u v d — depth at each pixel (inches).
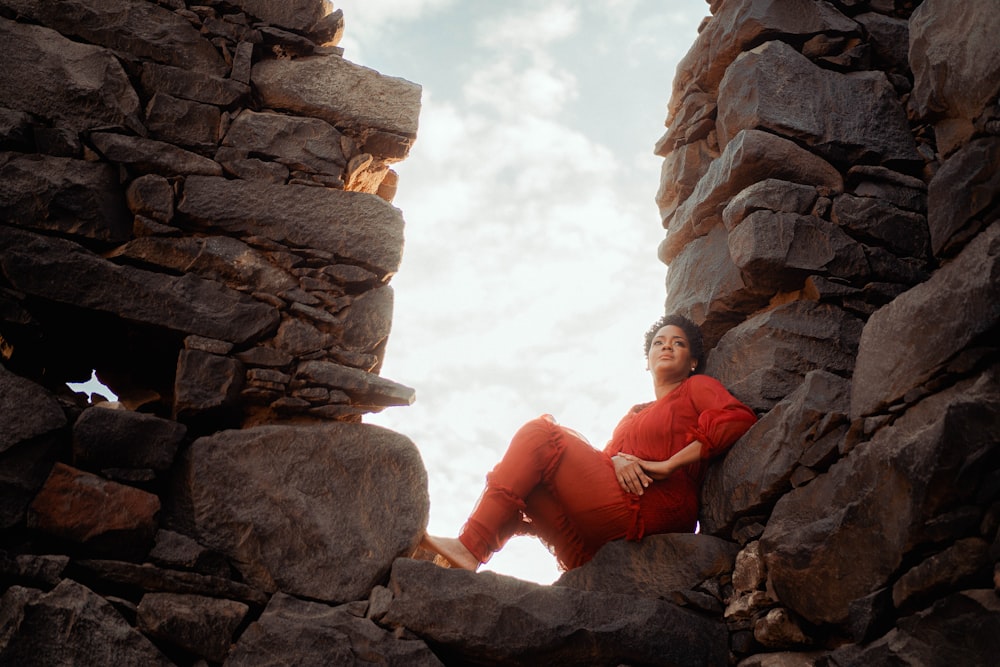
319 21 157.0
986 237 110.1
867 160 158.1
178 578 118.3
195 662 115.3
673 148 182.7
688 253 168.1
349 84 153.5
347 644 118.3
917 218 154.9
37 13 142.4
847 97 160.9
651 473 139.1
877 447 114.2
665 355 156.1
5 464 117.6
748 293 152.9
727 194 159.9
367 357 138.3
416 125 153.9
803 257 146.9
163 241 135.6
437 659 119.7
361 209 145.5
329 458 131.2
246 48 150.1
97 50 142.3
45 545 117.1
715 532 137.7
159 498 123.0
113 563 116.6
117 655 111.0
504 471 138.8
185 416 129.4
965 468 101.0
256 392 132.6
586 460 140.8
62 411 122.3
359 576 125.3
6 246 128.1
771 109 156.0
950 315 110.5
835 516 116.3
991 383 103.5
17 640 107.7
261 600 121.0
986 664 98.0
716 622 130.6
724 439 137.9
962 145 124.3
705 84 175.3
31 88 137.5
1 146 133.3
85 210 133.6
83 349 137.3
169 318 131.8
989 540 100.5
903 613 109.2
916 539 106.0
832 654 114.3
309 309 138.0
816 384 128.6
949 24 127.5
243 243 139.9
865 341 123.4
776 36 164.7
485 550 135.3
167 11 149.3
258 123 146.8
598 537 138.5
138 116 141.3
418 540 130.9
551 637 122.2
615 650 123.5
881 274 150.0
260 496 126.3
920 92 130.8
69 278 129.3
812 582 118.1
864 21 169.8
